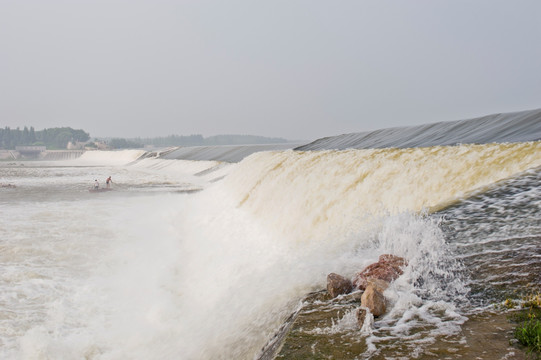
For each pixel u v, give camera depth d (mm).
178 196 44531
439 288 8141
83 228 26672
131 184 60625
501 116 33250
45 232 25391
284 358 6238
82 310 13828
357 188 19391
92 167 124375
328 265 11023
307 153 29594
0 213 32719
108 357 10844
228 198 30156
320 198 20406
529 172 14242
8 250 21000
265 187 26375
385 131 46000
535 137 22922
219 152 103875
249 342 8461
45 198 43344
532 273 7945
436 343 6062
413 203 16578
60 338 11820
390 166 19516
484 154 16953
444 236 10578
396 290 8078
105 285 16234
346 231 16000
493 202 12383
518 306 6895
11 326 12602
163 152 146625
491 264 8648
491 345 5770
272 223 21500
